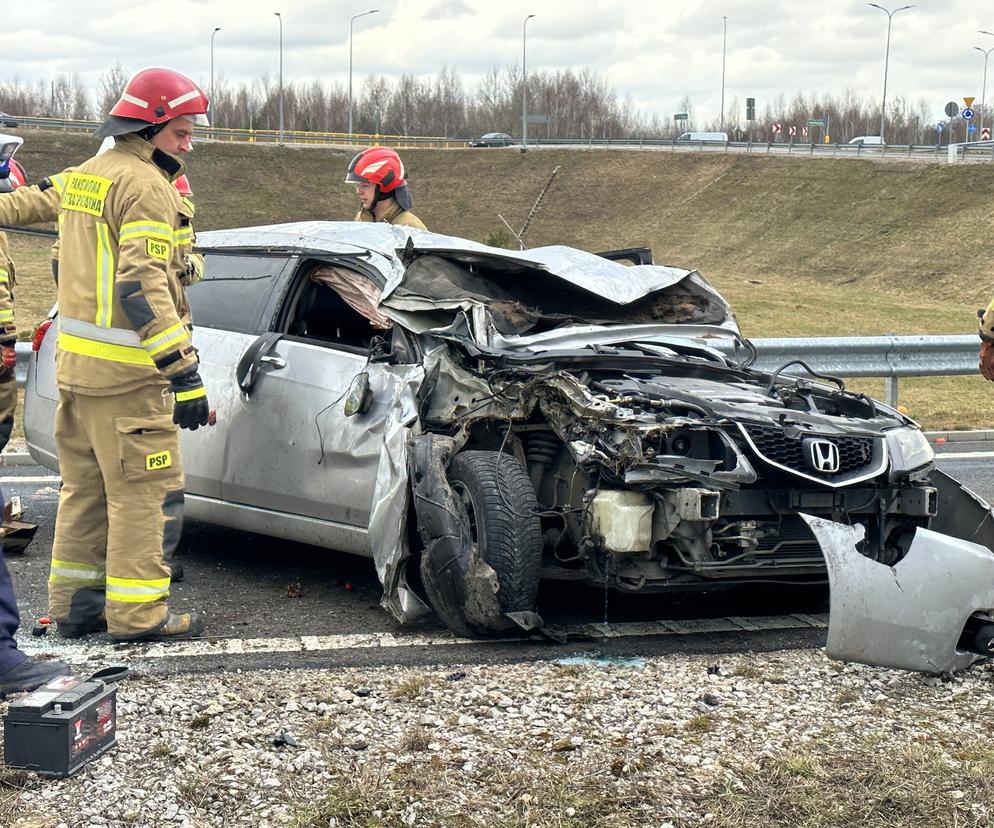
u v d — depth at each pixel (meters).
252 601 5.46
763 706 3.94
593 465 4.70
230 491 5.88
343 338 6.15
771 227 61.06
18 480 8.21
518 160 82.00
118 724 3.66
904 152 68.06
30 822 3.04
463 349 5.20
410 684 4.05
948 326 30.12
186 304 4.84
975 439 10.88
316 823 3.04
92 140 75.44
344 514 5.40
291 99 124.31
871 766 3.42
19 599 5.45
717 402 4.90
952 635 4.20
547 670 4.33
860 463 4.88
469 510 4.86
